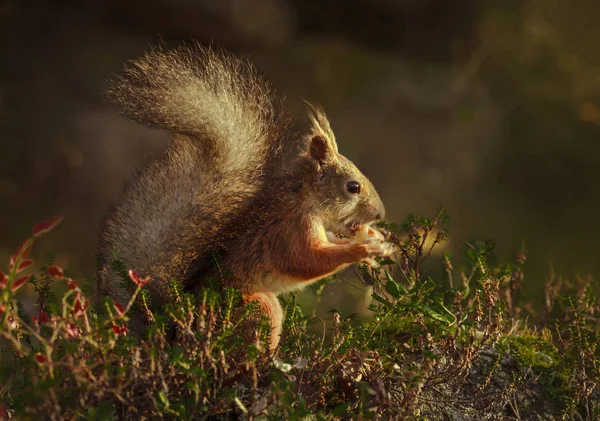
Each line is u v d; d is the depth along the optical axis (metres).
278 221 9.02
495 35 30.81
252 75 8.88
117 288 8.16
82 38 27.28
